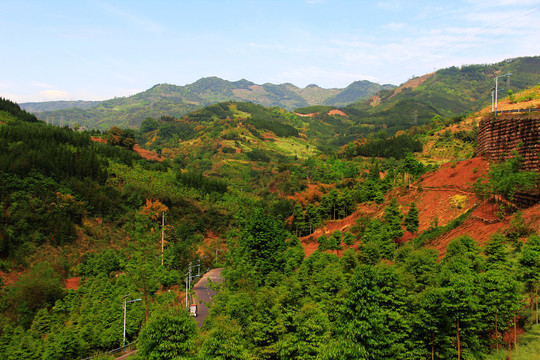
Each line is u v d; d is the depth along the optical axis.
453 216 60.44
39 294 62.28
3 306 62.12
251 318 35.66
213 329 31.41
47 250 83.62
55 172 101.62
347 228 80.56
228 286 57.25
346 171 162.38
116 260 82.06
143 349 30.94
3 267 74.12
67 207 94.25
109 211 104.81
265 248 60.50
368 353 28.19
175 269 82.75
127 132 184.25
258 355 32.09
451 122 181.12
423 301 30.00
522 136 55.81
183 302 64.75
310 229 95.44
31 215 87.06
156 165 147.38
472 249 41.06
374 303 29.12
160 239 95.56
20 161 95.31
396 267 42.44
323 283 41.88
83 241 90.94
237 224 117.44
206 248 103.31
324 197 94.31
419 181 79.50
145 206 111.94
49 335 47.06
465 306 28.08
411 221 60.19
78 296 60.56
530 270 33.69
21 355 44.09
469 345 29.88
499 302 30.44
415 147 170.75
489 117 69.69
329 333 30.36
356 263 46.78
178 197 122.00
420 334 30.33
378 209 79.25
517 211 44.56
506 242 41.91
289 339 30.27
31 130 120.69
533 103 94.31
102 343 50.16
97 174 112.56
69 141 128.38
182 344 30.62
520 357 28.14
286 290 34.97
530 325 32.31
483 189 56.53
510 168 54.12
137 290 65.06
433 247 53.28
